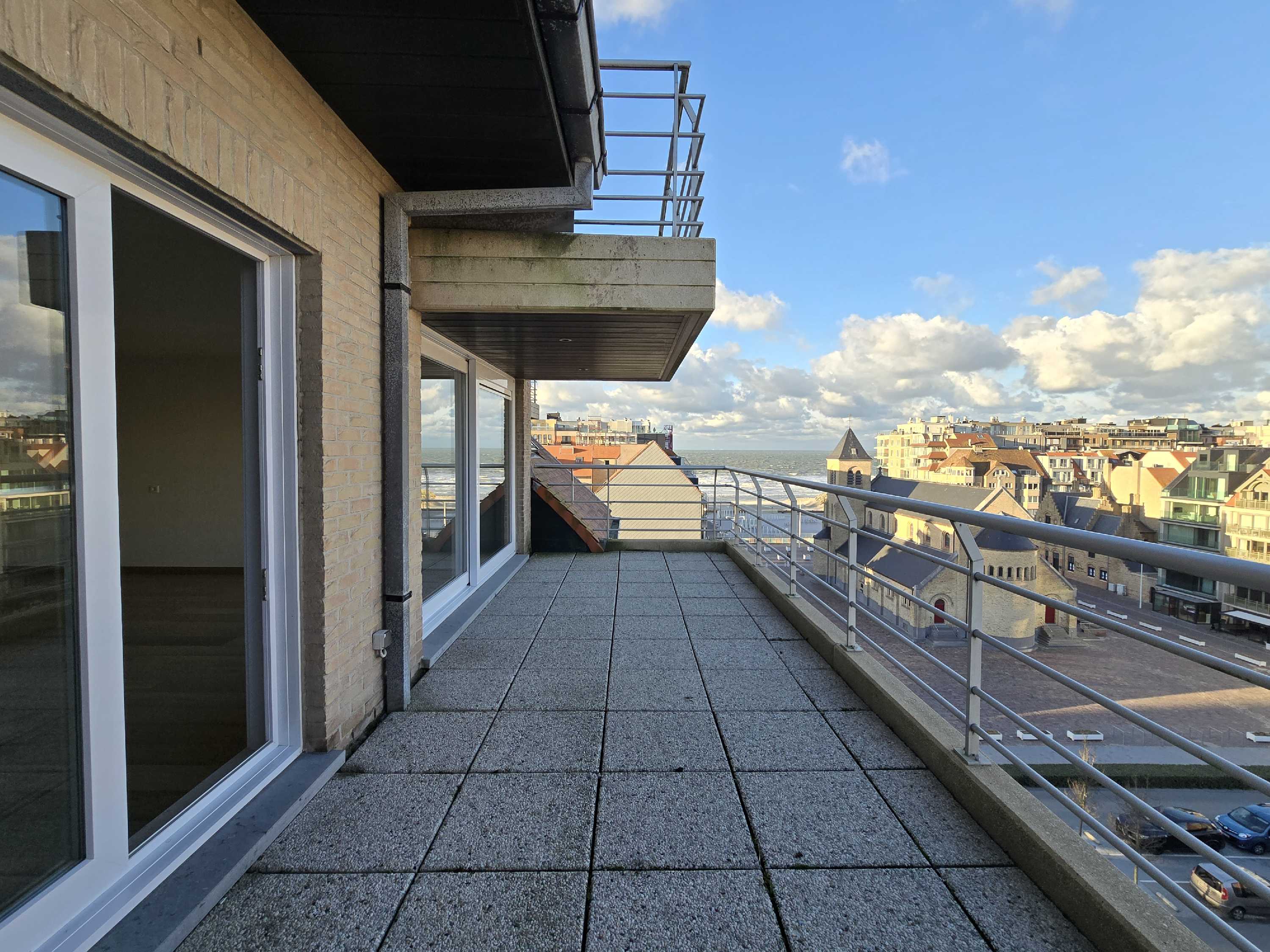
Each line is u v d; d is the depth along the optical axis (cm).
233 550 595
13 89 122
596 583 607
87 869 150
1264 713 875
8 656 137
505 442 704
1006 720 1005
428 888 175
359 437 269
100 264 153
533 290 341
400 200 296
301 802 212
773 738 271
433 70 217
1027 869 181
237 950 152
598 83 262
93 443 151
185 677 315
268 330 230
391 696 298
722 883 178
